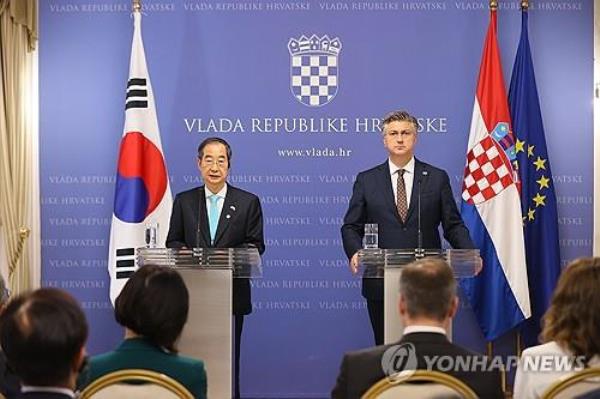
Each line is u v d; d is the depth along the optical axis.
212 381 5.66
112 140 8.10
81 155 8.09
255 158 8.08
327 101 8.08
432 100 8.05
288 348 8.05
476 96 7.82
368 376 3.54
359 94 8.08
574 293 3.51
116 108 8.11
